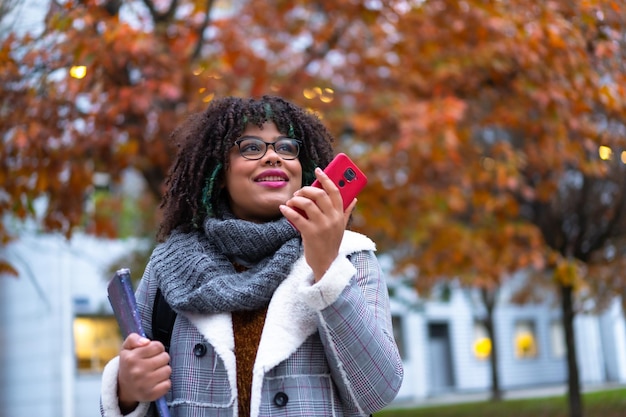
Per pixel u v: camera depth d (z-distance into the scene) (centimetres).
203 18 687
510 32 583
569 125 607
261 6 772
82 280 1664
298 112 193
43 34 516
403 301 1595
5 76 533
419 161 727
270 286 160
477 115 734
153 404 164
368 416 160
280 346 156
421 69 695
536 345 2592
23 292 1614
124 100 561
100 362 1698
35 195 585
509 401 1339
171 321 173
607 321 2464
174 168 196
